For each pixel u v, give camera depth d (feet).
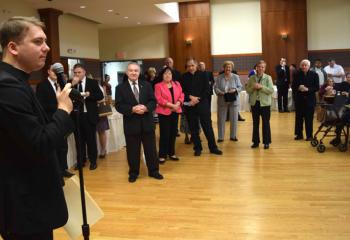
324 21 40.45
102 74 45.91
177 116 17.79
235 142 22.03
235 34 42.52
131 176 14.66
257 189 12.93
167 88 17.08
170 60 19.77
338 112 18.43
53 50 27.58
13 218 4.35
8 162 4.36
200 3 42.57
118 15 35.04
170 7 38.32
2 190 4.36
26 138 4.16
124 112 14.19
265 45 41.57
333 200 11.51
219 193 12.66
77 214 6.19
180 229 9.77
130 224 10.24
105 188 13.76
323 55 40.78
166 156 17.66
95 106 16.84
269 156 18.06
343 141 20.71
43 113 4.80
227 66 21.49
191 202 11.87
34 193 4.45
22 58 4.51
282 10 40.91
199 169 16.08
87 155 18.26
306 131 21.57
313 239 8.85
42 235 4.69
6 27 4.45
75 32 33.47
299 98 21.43
